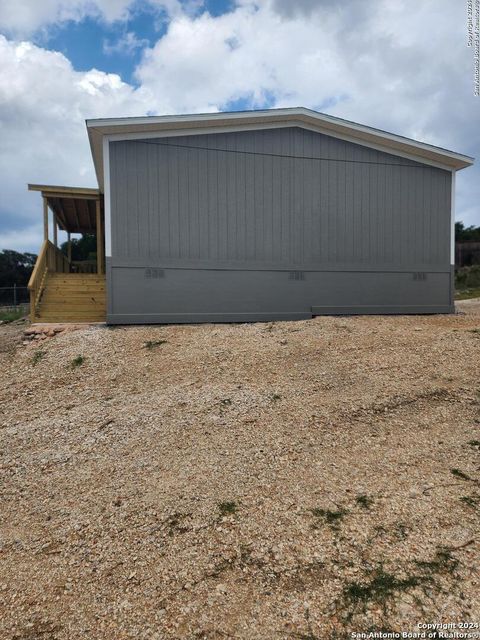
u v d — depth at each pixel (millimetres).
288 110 7828
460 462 3039
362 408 3943
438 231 9172
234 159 7855
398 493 2658
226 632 1744
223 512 2543
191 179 7641
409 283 8984
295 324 7207
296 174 8211
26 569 2203
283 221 8164
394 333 6379
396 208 8844
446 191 9188
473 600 1821
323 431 3553
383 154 8711
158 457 3264
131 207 7367
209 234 7758
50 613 1911
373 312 8750
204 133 7680
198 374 4980
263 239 8062
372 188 8680
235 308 7918
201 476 2953
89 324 7402
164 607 1898
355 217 8594
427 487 2719
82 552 2303
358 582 1955
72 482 3012
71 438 3666
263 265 8070
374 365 5004
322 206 8383
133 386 4793
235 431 3598
